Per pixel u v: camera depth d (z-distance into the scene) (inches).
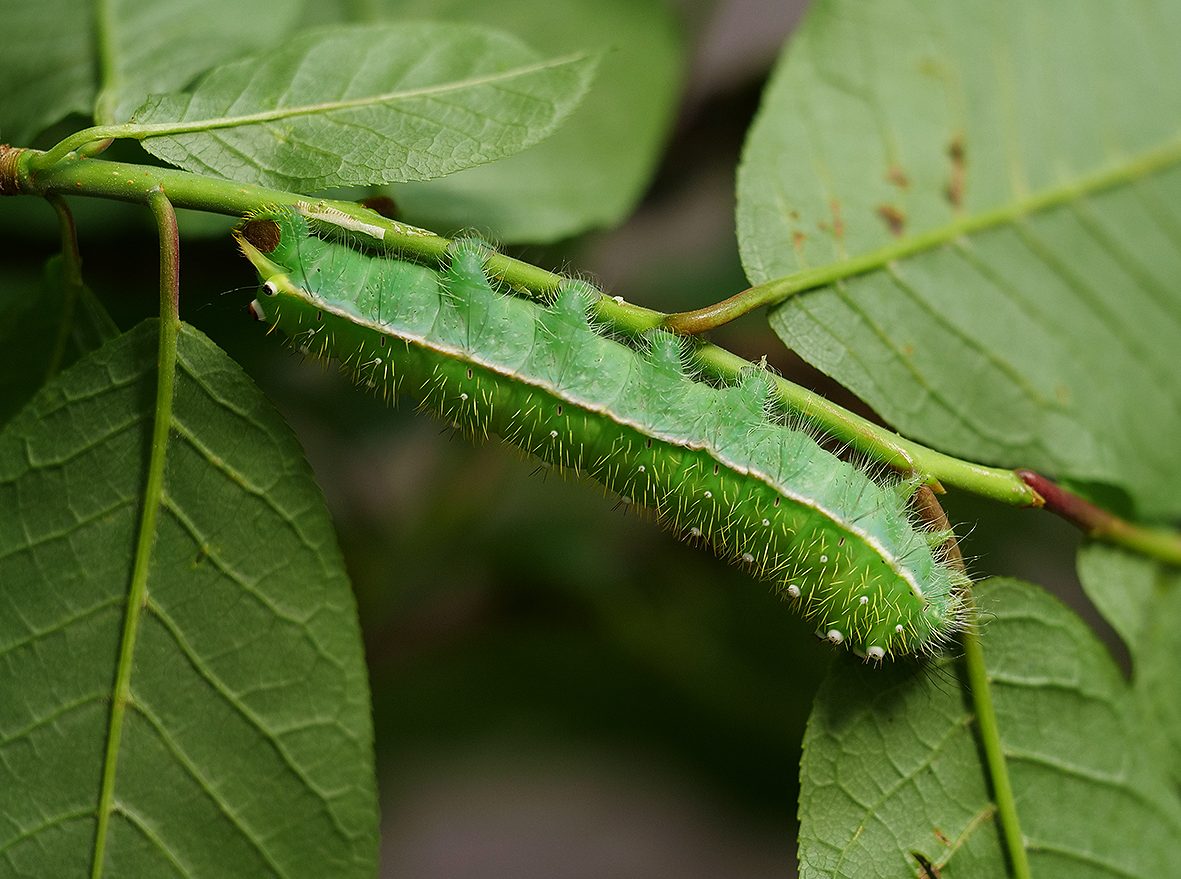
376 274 12.9
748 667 15.5
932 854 12.6
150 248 14.2
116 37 13.0
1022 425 13.1
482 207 13.9
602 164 14.3
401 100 12.5
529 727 15.7
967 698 12.7
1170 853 12.8
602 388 13.0
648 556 15.6
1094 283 13.3
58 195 12.4
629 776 17.6
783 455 12.9
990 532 15.2
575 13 14.5
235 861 12.4
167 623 12.4
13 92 12.9
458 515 15.4
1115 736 12.8
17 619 12.4
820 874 12.6
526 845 21.0
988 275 13.1
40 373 12.8
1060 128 13.4
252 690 12.4
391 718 15.6
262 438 12.3
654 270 15.8
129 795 12.4
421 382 13.0
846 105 13.2
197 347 12.3
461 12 14.3
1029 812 12.7
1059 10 13.5
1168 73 13.5
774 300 12.8
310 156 12.4
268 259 12.8
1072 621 12.8
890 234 13.0
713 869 21.1
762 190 13.0
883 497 12.9
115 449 12.4
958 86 13.3
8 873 12.3
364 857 12.4
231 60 12.8
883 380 12.9
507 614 15.6
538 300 13.1
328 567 12.4
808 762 12.6
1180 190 13.4
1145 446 13.2
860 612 12.7
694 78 15.9
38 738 12.4
